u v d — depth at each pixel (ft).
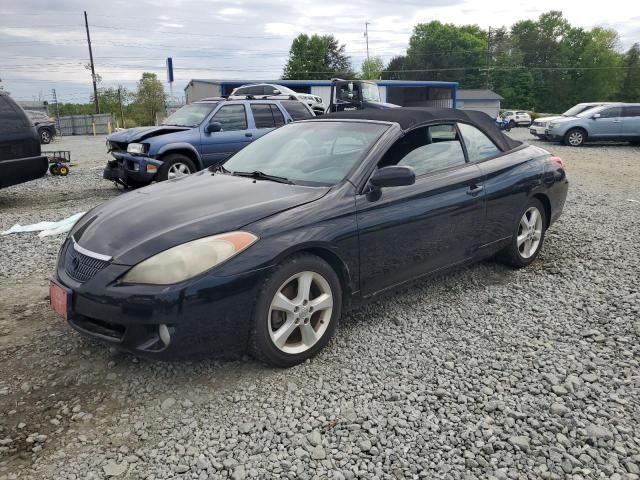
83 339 12.05
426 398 9.75
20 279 16.16
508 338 12.09
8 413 9.36
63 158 40.91
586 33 329.31
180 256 9.40
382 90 140.67
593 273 16.22
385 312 13.55
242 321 9.89
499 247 15.31
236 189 11.91
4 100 26.63
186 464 8.09
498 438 8.66
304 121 15.29
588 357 11.19
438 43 328.70
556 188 16.90
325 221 10.89
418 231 12.63
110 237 10.27
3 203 29.71
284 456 8.24
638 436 8.68
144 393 9.98
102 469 8.00
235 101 32.81
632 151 57.21
